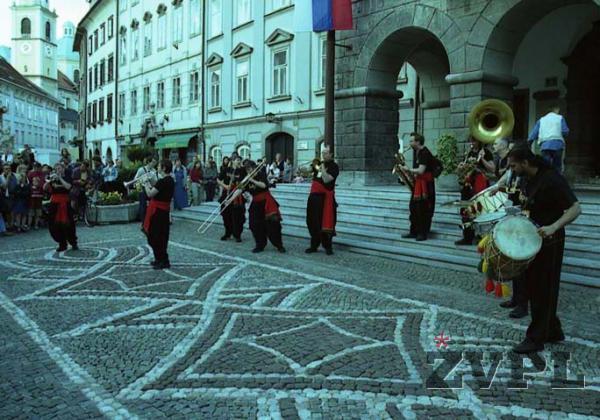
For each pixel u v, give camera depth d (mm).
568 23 15164
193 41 29906
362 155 15766
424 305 6863
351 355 5168
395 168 10227
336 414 4020
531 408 4094
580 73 15219
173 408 4156
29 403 4293
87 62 49625
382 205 12609
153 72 34469
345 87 16203
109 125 42625
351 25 15195
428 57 18156
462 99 13070
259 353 5258
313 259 10055
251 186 10789
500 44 12930
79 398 4363
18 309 6930
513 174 6305
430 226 10312
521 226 5109
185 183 18719
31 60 88250
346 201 13391
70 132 93000
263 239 10859
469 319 6254
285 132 23281
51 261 10211
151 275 8789
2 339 5812
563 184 5043
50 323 6332
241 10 26031
